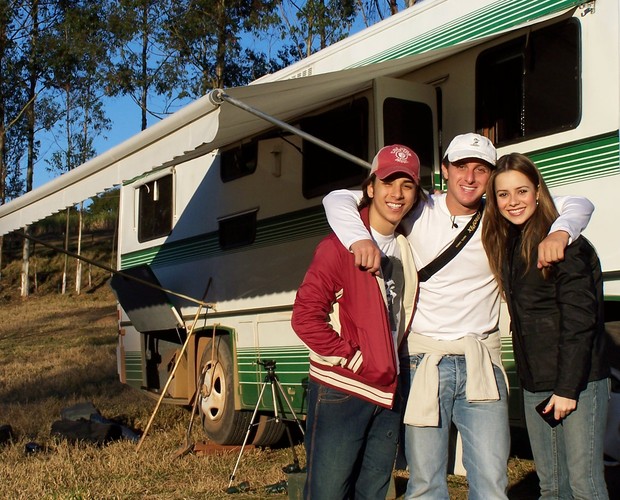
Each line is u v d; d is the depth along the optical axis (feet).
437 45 18.84
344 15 64.85
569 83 15.87
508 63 17.24
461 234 11.49
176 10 67.31
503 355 16.34
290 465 21.43
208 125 15.89
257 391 23.97
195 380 27.22
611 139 15.08
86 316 78.23
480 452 11.21
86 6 72.49
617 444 15.40
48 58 80.74
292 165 22.62
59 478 21.22
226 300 25.54
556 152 16.02
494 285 11.69
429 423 11.30
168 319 28.12
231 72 69.05
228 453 24.79
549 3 16.24
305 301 10.86
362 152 19.79
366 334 10.78
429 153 18.60
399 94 18.53
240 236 24.99
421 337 11.64
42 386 38.45
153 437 26.94
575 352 10.66
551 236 10.59
